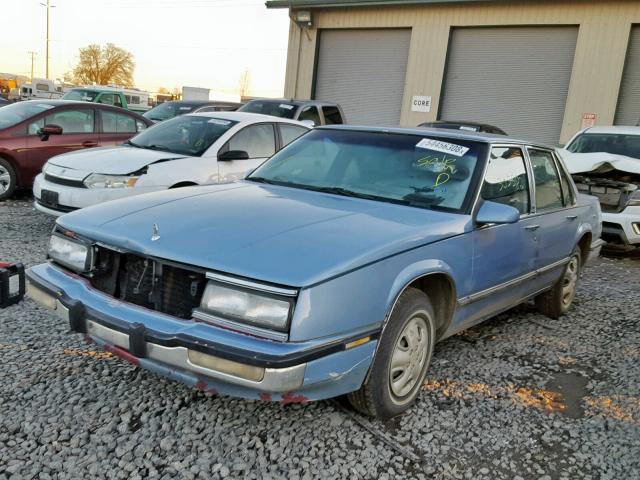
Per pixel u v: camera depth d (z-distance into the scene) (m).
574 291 5.48
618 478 2.85
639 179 8.76
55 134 8.90
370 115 19.59
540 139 16.66
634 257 8.69
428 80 18.03
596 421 3.40
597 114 15.49
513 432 3.21
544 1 15.78
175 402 3.24
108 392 3.29
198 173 6.61
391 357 3.02
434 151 3.99
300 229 2.96
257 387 2.46
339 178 3.98
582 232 5.24
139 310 2.82
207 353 2.52
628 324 5.24
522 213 4.23
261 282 2.54
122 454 2.76
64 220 3.30
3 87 52.66
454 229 3.40
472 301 3.68
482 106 17.47
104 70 76.88
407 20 18.16
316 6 19.30
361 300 2.74
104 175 6.18
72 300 2.96
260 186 3.95
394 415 3.21
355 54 19.61
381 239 2.95
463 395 3.60
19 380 3.35
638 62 15.01
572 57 15.86
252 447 2.88
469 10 17.03
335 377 2.64
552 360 4.28
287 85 20.95
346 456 2.86
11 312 4.30
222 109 16.14
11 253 5.83
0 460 2.64
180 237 2.86
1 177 8.56
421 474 2.78
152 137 7.37
